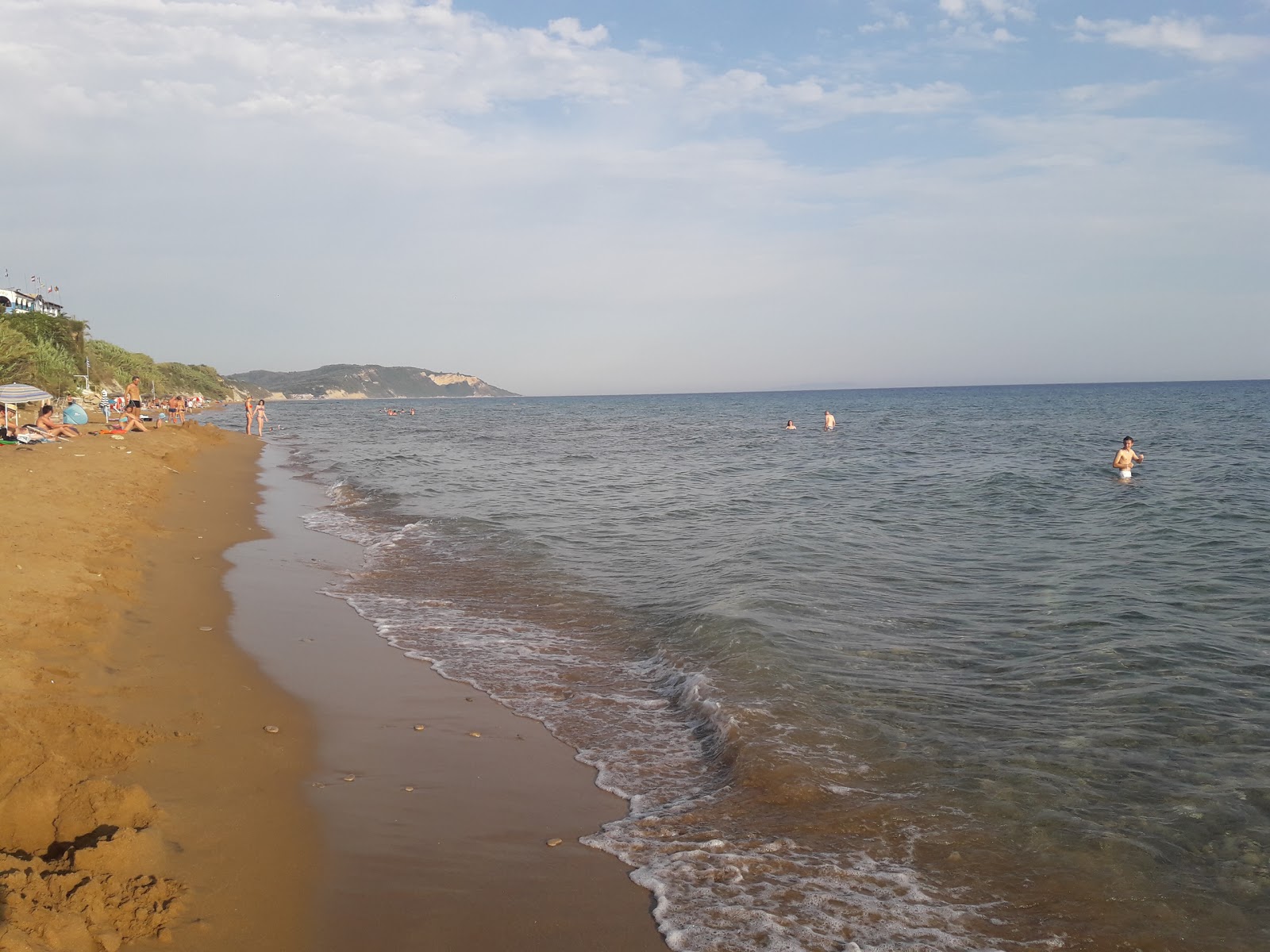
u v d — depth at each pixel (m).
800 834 5.80
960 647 9.82
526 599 12.43
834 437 55.69
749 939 4.65
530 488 26.67
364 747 7.06
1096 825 5.87
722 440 54.81
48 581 10.02
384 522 19.48
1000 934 4.72
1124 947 4.60
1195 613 11.19
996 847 5.61
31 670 7.26
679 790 6.52
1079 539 16.89
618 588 13.11
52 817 5.06
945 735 7.36
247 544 15.95
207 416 91.81
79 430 33.62
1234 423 60.75
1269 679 8.63
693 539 17.20
